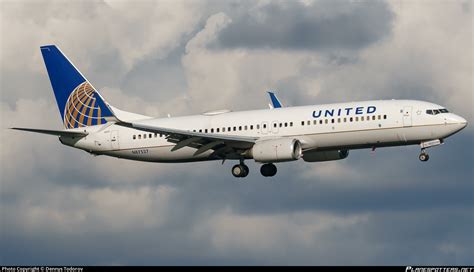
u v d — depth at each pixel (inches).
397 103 6599.4
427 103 6574.8
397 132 6535.4
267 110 6993.1
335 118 6653.5
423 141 6565.0
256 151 6737.2
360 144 6668.3
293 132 6776.6
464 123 6451.8
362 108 6624.0
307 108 6830.7
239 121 6993.1
